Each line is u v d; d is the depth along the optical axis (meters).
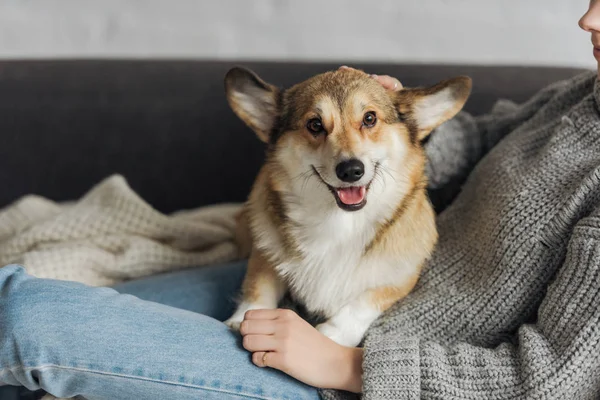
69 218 1.82
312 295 1.45
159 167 2.32
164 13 2.57
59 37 2.59
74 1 2.54
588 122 1.30
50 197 2.32
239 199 2.35
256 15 2.57
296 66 2.31
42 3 2.54
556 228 1.23
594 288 1.11
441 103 1.51
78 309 1.14
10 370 1.13
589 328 1.09
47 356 1.11
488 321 1.30
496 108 1.85
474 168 1.63
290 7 2.54
